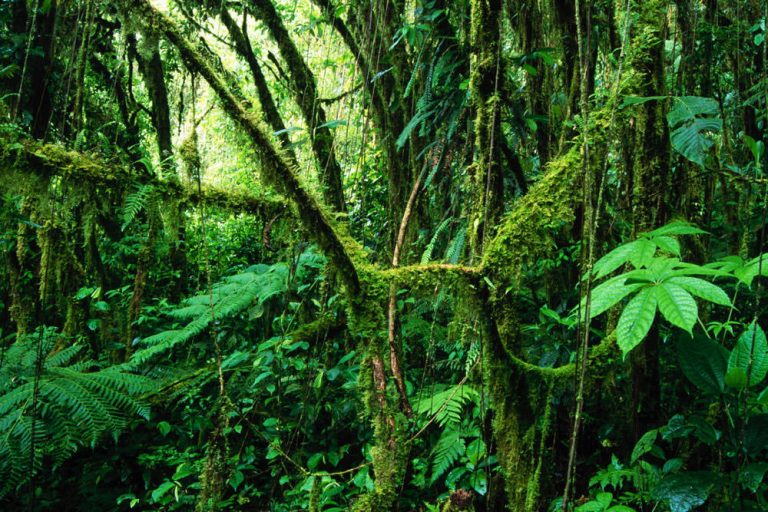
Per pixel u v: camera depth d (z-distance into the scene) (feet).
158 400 9.57
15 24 10.94
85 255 11.10
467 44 6.37
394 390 4.74
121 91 13.66
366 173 12.52
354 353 8.74
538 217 4.24
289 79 10.56
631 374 5.79
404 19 9.71
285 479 7.91
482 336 4.38
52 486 8.81
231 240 16.97
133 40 12.92
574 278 7.55
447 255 6.04
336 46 13.05
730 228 7.69
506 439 4.64
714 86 8.32
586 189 3.60
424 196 8.86
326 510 6.97
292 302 9.61
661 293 3.37
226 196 4.60
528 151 8.60
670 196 5.77
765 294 5.86
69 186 3.84
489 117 4.64
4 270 9.61
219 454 5.16
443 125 6.72
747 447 4.20
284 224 4.93
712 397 5.44
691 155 4.41
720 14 8.46
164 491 7.96
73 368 9.27
